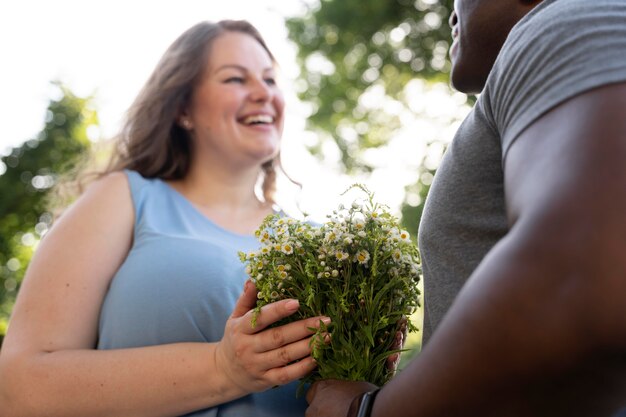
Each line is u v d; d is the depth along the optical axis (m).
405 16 10.94
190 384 1.69
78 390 1.77
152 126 2.47
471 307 0.73
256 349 1.49
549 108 0.78
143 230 2.13
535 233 0.70
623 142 0.70
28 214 12.98
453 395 0.75
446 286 1.09
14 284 12.98
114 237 2.12
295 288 1.50
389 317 1.50
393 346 1.54
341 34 11.19
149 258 2.02
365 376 1.45
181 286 1.94
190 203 2.31
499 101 0.91
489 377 0.71
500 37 1.15
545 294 0.67
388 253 1.49
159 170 2.46
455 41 1.32
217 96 2.41
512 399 0.72
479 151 1.03
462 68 1.23
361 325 1.46
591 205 0.68
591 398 0.72
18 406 1.81
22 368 1.83
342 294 1.46
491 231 1.04
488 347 0.70
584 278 0.66
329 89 11.47
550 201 0.70
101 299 2.04
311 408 1.34
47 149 12.98
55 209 2.83
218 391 1.68
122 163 2.52
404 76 11.26
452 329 0.75
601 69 0.76
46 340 1.90
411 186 10.84
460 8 1.21
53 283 1.98
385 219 1.54
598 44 0.79
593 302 0.65
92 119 13.17
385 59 11.16
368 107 11.51
